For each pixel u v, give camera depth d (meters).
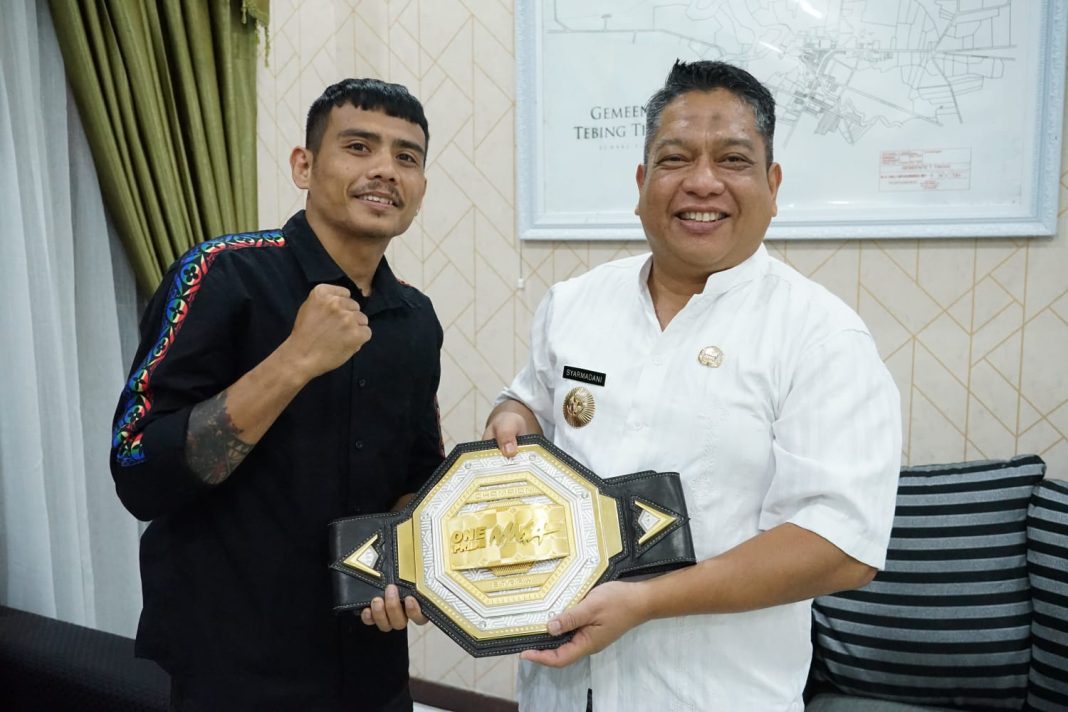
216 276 1.15
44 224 1.82
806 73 1.92
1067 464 1.85
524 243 2.26
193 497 1.11
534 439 1.15
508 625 1.01
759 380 1.06
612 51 2.08
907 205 1.88
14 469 1.80
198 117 2.12
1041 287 1.83
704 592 0.99
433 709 2.44
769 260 1.16
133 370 1.15
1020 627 1.69
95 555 2.04
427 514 1.11
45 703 1.51
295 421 1.19
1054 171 1.77
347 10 2.38
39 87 1.84
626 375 1.16
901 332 1.94
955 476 1.81
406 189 1.21
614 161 2.11
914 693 1.75
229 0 2.21
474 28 2.25
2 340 1.77
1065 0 1.72
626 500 1.06
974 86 1.81
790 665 1.11
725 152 1.05
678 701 1.08
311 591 1.21
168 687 1.44
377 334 1.26
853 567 0.98
